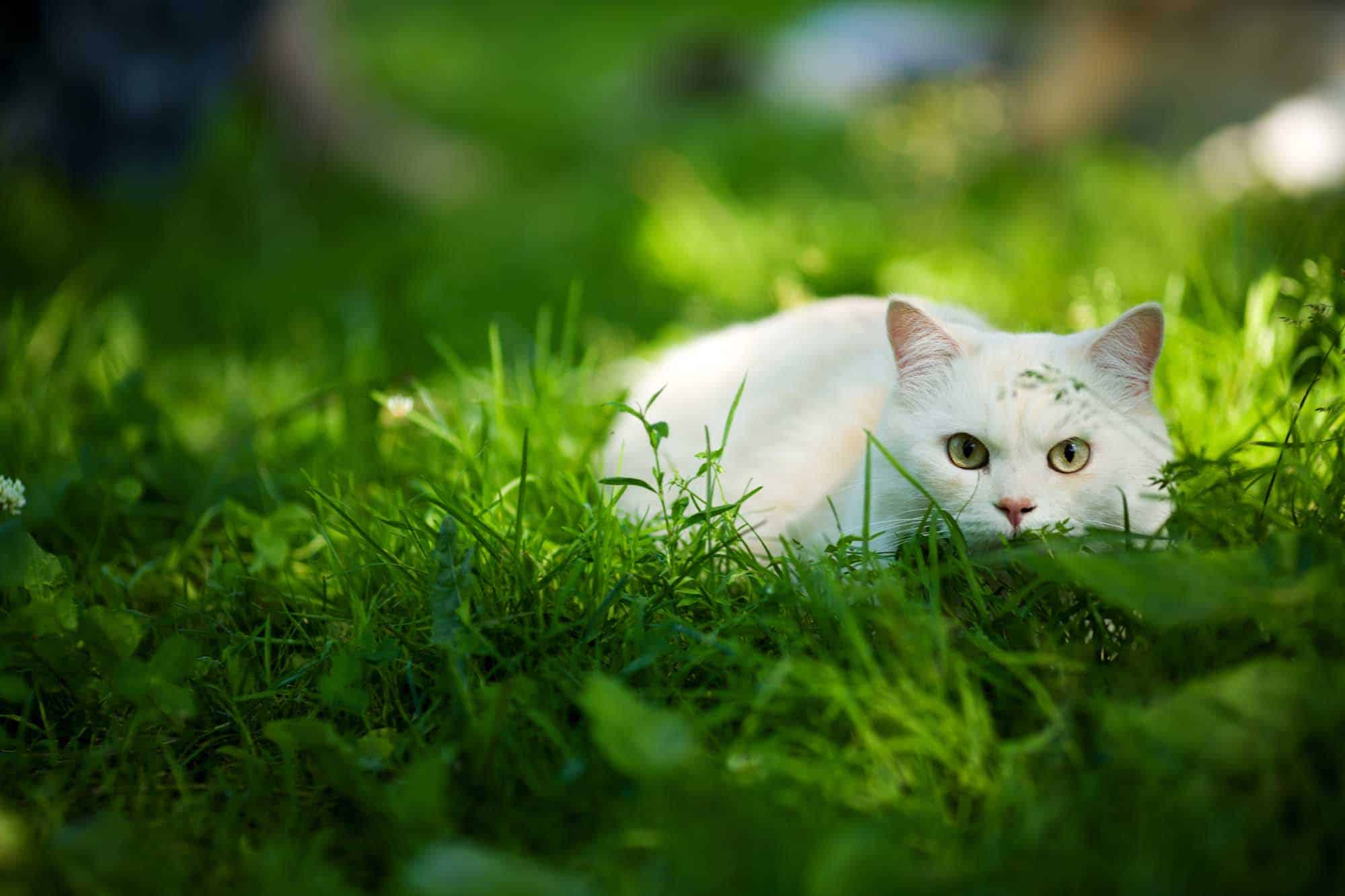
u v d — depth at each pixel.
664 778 0.72
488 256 1.78
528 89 3.62
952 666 0.77
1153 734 0.72
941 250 1.62
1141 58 2.29
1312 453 0.87
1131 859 0.69
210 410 1.29
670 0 5.74
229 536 0.95
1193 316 1.12
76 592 0.92
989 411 0.86
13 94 1.90
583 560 0.87
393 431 1.07
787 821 0.72
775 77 3.21
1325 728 0.72
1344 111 1.86
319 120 2.27
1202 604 0.75
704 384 1.01
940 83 2.79
